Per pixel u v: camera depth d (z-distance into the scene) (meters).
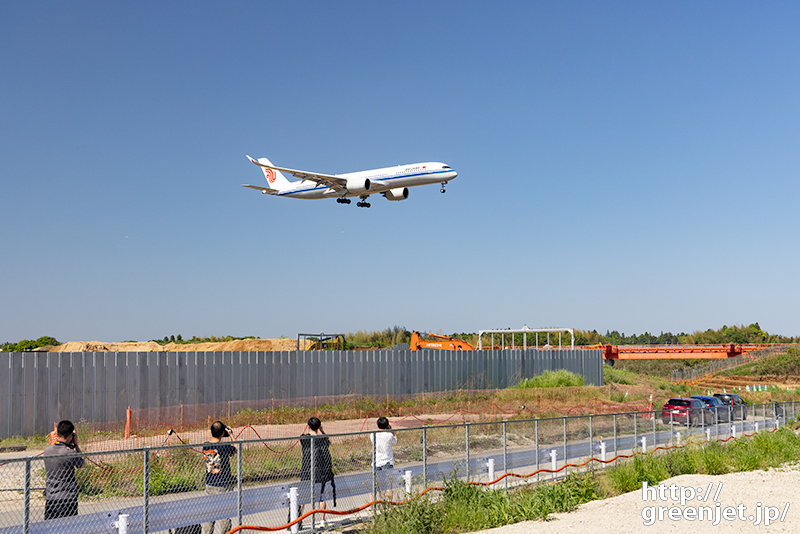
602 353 57.75
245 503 10.22
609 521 12.12
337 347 45.16
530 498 13.56
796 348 79.94
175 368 31.33
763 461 20.20
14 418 26.06
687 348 77.12
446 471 14.85
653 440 21.75
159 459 12.90
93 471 11.70
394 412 36.19
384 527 10.98
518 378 50.59
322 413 34.41
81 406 27.98
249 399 34.44
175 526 9.35
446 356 45.97
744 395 54.44
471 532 11.58
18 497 12.59
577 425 24.78
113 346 57.94
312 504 10.83
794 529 11.54
